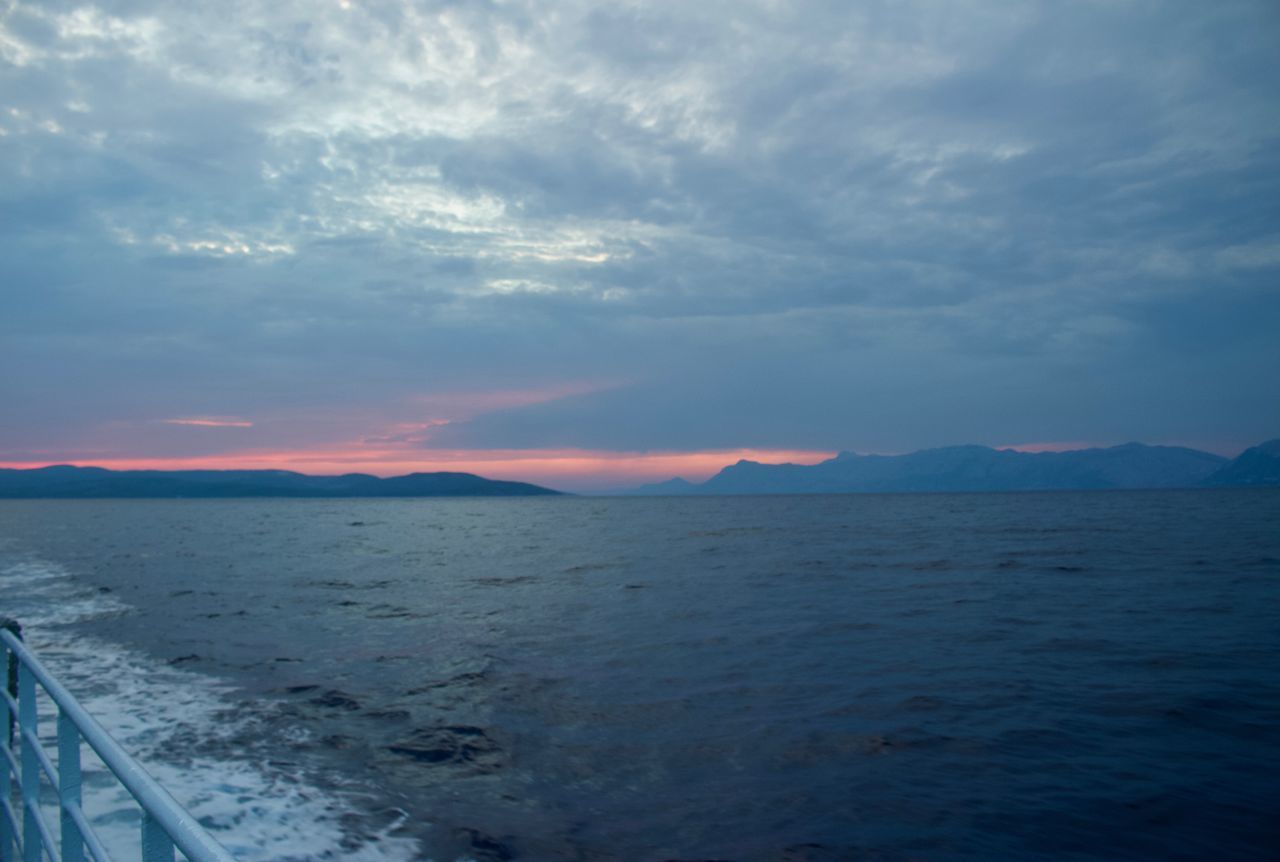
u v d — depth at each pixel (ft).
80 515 388.57
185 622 61.31
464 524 279.49
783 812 24.79
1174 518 217.36
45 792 24.90
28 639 54.08
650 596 74.59
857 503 485.15
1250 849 21.90
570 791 26.61
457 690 39.27
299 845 22.18
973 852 22.00
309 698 37.91
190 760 28.99
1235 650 45.14
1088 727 32.01
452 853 21.98
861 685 39.01
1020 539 141.79
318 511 487.61
